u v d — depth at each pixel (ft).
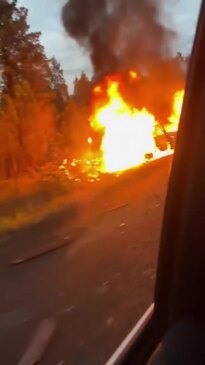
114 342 14.07
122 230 37.50
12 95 76.28
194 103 5.43
